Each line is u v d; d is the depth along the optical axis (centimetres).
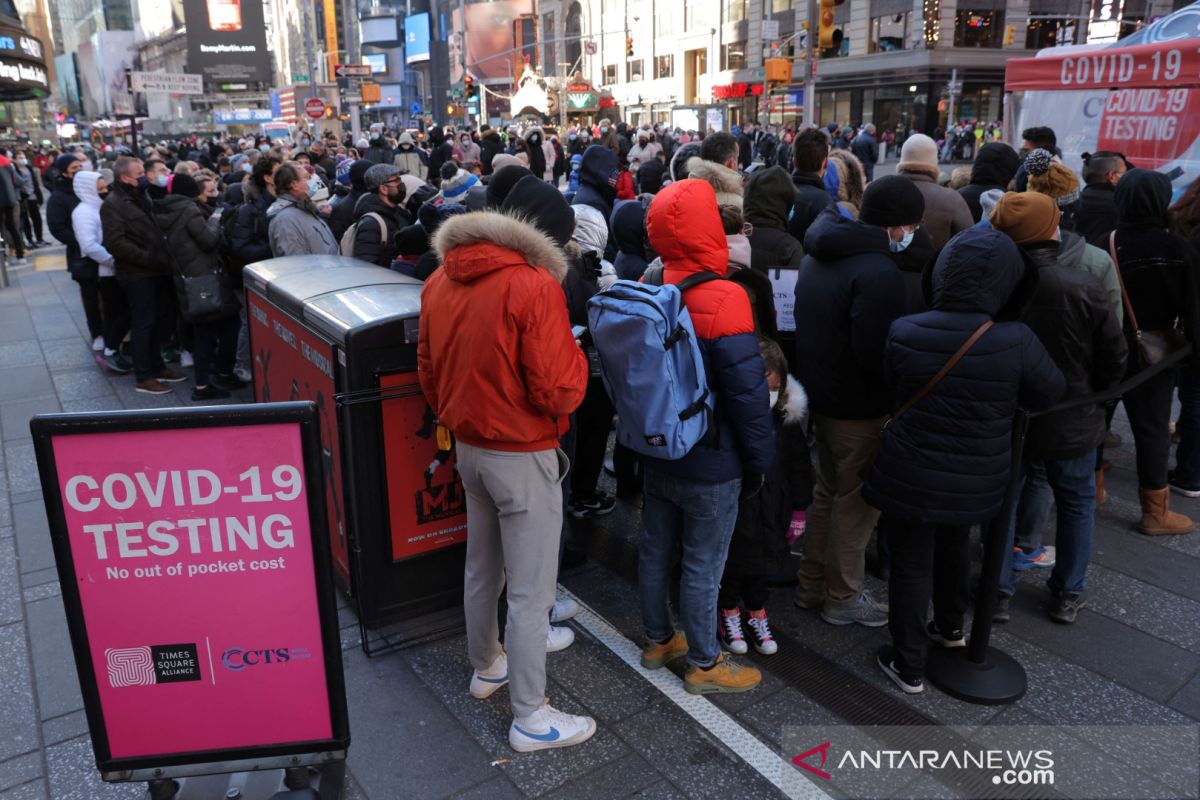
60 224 771
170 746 230
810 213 472
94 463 206
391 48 11800
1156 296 389
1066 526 348
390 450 326
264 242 619
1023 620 363
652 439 266
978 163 513
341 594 378
